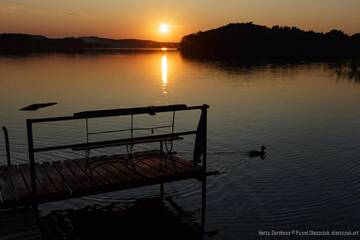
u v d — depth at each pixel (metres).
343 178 12.47
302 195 10.98
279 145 17.03
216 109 27.95
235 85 46.91
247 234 8.67
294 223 9.21
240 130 20.31
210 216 9.58
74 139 17.95
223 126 21.45
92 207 9.98
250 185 11.77
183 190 11.30
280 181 12.15
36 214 7.83
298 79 55.38
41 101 31.17
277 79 55.50
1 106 28.27
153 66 90.38
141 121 22.73
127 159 9.85
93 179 8.60
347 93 38.25
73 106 28.95
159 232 8.72
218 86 45.62
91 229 8.77
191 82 50.44
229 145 16.94
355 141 17.78
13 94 35.44
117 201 10.43
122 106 29.31
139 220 9.30
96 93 37.22
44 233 8.52
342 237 8.49
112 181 8.47
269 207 10.11
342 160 14.59
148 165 9.76
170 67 87.38
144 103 31.11
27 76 55.19
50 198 7.81
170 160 10.24
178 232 8.73
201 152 9.66
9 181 8.48
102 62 106.31
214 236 8.58
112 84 46.34
